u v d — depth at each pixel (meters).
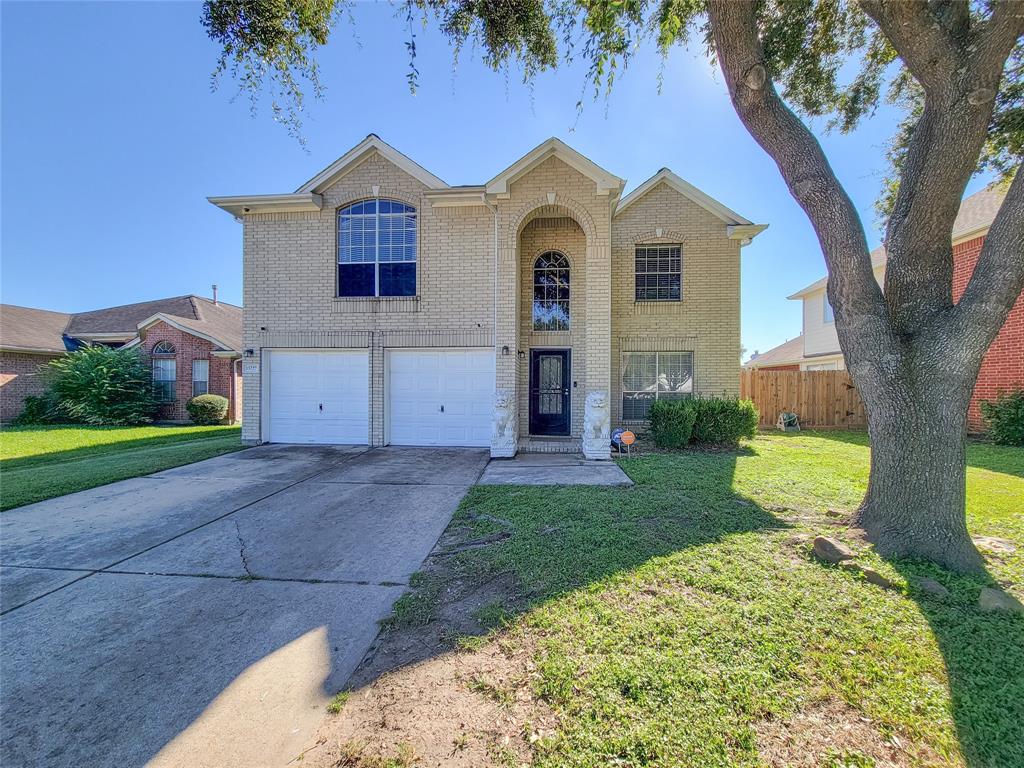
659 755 1.89
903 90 7.00
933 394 3.91
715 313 11.23
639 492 5.98
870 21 6.10
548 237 10.73
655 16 5.36
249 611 3.30
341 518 5.36
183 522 5.27
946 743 1.92
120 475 7.45
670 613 2.97
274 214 10.70
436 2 5.07
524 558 3.92
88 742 2.13
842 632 2.72
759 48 4.48
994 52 3.65
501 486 6.50
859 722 2.05
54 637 3.01
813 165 4.45
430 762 1.92
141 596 3.55
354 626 3.07
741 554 3.88
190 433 14.27
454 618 3.07
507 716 2.16
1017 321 10.57
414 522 5.18
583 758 1.89
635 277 11.45
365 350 10.61
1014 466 7.65
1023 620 2.83
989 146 6.52
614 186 8.74
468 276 10.22
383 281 10.51
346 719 2.21
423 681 2.45
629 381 11.49
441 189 9.90
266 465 8.38
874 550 3.86
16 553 4.40
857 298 4.24
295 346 10.64
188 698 2.41
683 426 9.56
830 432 13.09
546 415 10.84
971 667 2.40
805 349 19.56
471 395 10.37
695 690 2.26
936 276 4.12
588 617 2.94
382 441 10.38
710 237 11.26
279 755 2.02
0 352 17.48
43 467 8.28
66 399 16.73
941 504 3.79
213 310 21.75
